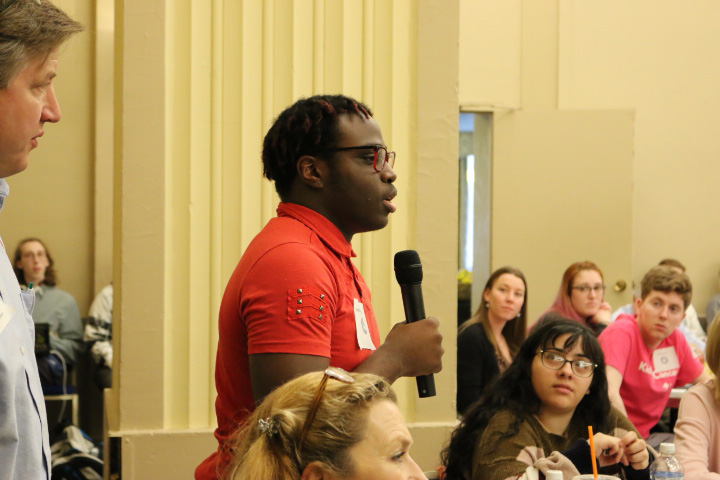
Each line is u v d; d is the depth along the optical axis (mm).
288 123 2002
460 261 13383
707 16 8977
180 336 3359
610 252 8391
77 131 7828
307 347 1752
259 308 1785
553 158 8383
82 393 7762
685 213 9008
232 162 3416
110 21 7801
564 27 8727
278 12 3465
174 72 3361
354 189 1972
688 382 5078
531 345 2992
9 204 7719
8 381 1467
